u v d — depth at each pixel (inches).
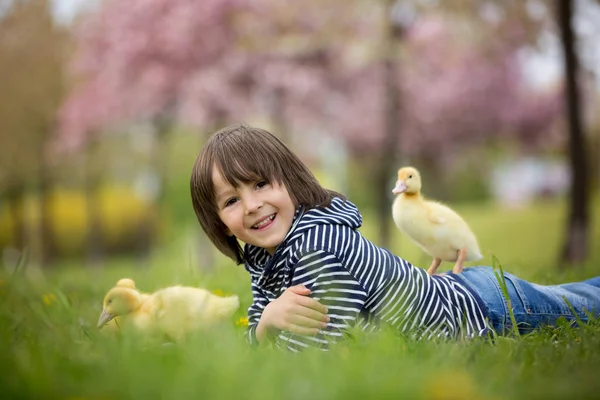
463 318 133.7
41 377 80.2
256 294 140.9
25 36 904.3
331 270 123.7
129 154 1071.0
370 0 737.0
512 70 1164.5
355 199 1637.6
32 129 916.6
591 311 143.1
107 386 78.7
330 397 75.4
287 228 131.9
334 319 123.2
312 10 807.7
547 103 1309.1
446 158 1346.0
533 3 650.8
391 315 128.4
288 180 133.3
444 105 1102.4
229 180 129.8
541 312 140.2
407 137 1113.4
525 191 2084.2
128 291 137.8
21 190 1074.7
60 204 1316.4
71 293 220.5
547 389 81.1
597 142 1443.2
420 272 134.9
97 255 1079.6
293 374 84.9
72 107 924.0
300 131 971.3
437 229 153.2
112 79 872.9
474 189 1945.1
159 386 78.7
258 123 944.9
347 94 920.9
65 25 930.1
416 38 874.8
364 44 751.7
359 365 89.0
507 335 131.3
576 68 546.3
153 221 1348.4
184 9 815.7
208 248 864.9
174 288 141.1
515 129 1302.9
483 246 941.8
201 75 837.8
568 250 554.6
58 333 124.0
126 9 850.1
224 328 121.6
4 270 297.6
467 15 695.7
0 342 104.9
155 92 848.9
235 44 827.4
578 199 553.3
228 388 77.6
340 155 1301.7
